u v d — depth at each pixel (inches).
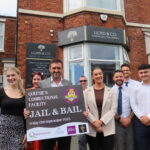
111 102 82.4
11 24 245.4
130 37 199.3
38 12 176.9
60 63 80.9
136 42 200.7
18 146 69.2
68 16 178.7
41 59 169.3
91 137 81.1
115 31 175.3
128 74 96.5
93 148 81.0
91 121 78.6
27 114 71.4
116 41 174.1
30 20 174.6
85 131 73.7
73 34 170.1
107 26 177.0
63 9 183.5
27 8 175.3
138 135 85.6
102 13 177.2
